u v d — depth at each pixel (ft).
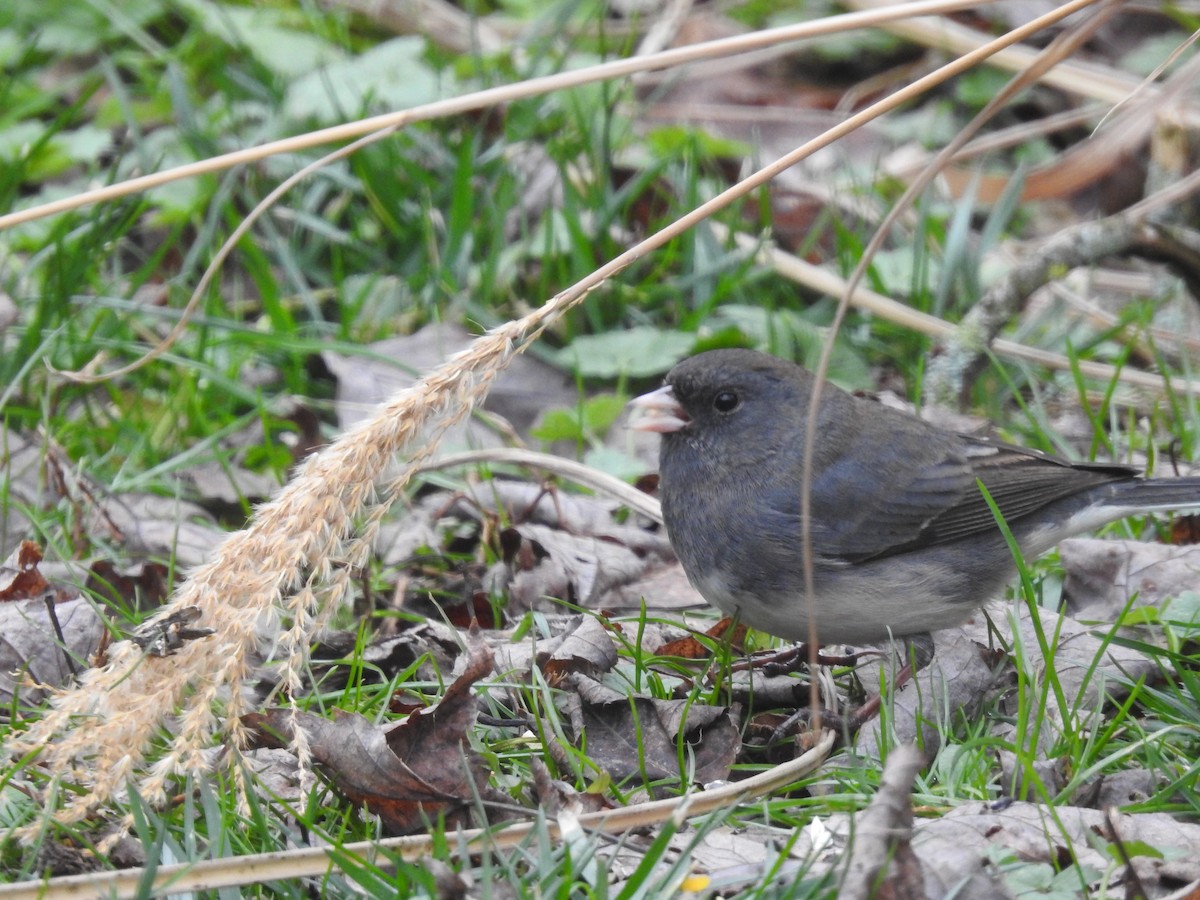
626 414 34.19
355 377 34.12
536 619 24.76
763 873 17.24
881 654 24.07
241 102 42.50
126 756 17.48
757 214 40.70
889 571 23.54
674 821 16.80
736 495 23.72
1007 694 22.81
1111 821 17.49
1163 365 32.24
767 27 50.24
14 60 46.09
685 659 23.77
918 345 35.63
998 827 18.45
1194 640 23.56
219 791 18.81
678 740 20.56
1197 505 24.80
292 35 44.55
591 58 45.57
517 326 19.51
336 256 37.19
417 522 29.84
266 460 31.99
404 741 19.53
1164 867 17.54
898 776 16.79
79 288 34.76
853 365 34.81
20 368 32.19
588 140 38.55
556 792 19.15
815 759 19.66
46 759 19.08
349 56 44.47
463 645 23.00
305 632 19.75
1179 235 33.50
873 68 49.24
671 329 36.24
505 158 39.17
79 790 18.78
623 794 19.98
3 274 37.22
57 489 28.43
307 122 41.04
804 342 34.81
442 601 27.53
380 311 37.22
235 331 33.22
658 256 38.14
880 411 24.93
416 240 38.75
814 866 17.52
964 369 32.78
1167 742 20.98
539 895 15.96
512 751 20.94
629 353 34.88
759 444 23.90
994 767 20.72
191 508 30.22
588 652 23.03
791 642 25.04
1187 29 45.73
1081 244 33.17
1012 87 19.38
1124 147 39.04
